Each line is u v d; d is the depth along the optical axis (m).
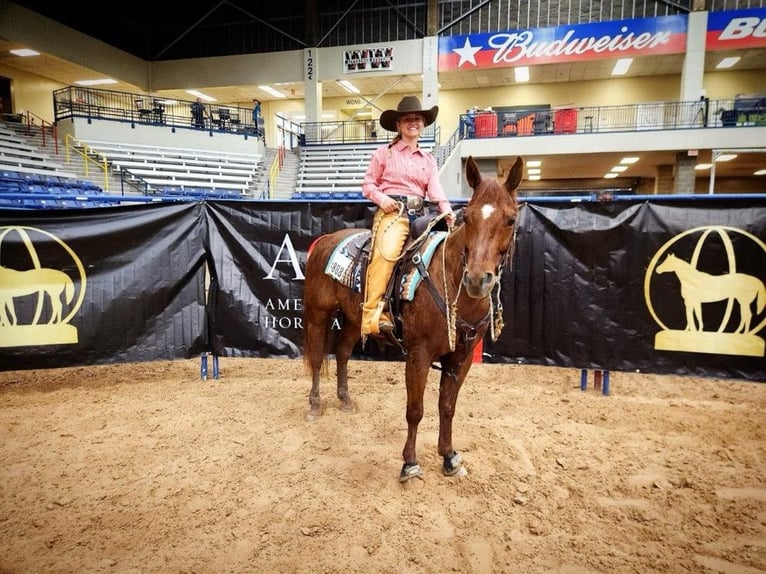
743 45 21.31
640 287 4.75
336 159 23.41
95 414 4.45
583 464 3.49
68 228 4.93
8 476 3.34
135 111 23.11
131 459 3.59
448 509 2.99
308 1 25.20
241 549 2.61
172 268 5.27
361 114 30.23
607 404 4.70
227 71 26.58
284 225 5.36
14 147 18.11
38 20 21.30
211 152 22.25
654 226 4.67
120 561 2.51
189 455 3.65
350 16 25.27
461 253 2.89
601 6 22.77
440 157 21.47
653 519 2.88
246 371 5.90
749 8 21.30
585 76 26.61
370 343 5.48
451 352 3.19
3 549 2.60
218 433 4.05
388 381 5.50
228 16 26.44
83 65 23.55
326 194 18.73
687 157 20.31
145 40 27.22
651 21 21.80
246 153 23.19
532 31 22.97
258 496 3.11
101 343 5.09
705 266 4.58
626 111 26.56
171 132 21.70
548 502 3.06
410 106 3.51
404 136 3.66
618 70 25.58
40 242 4.86
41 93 25.33
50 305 4.93
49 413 4.48
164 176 19.83
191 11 26.75
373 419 4.36
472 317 3.03
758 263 4.46
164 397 4.93
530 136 20.89
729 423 4.23
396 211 3.50
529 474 3.38
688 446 3.79
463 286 2.91
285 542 2.67
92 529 2.77
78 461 3.56
